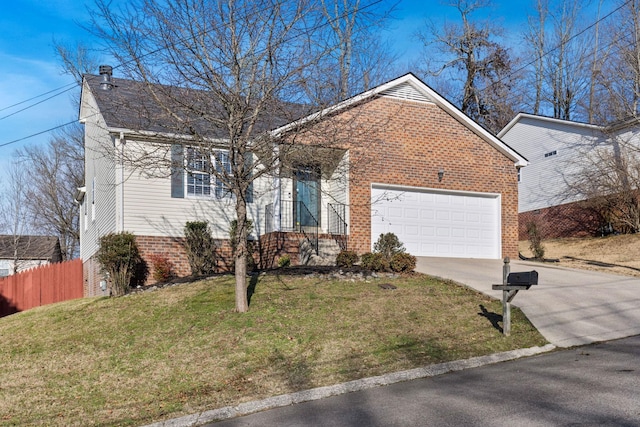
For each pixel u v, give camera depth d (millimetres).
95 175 19938
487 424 5805
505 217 19609
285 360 8852
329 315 10797
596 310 11180
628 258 19422
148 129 13188
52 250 37250
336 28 16781
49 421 7367
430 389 7383
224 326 10344
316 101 12211
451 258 18469
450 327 10219
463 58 38531
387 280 13797
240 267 11203
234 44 11500
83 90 21141
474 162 19328
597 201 24453
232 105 11234
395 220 18078
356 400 7188
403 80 18281
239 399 7582
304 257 16500
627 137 24250
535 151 29109
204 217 16594
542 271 15969
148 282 15766
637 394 6312
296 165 13156
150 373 8734
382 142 17922
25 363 9727
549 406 6172
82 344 10383
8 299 21062
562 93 38781
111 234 14703
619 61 31172
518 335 9789
